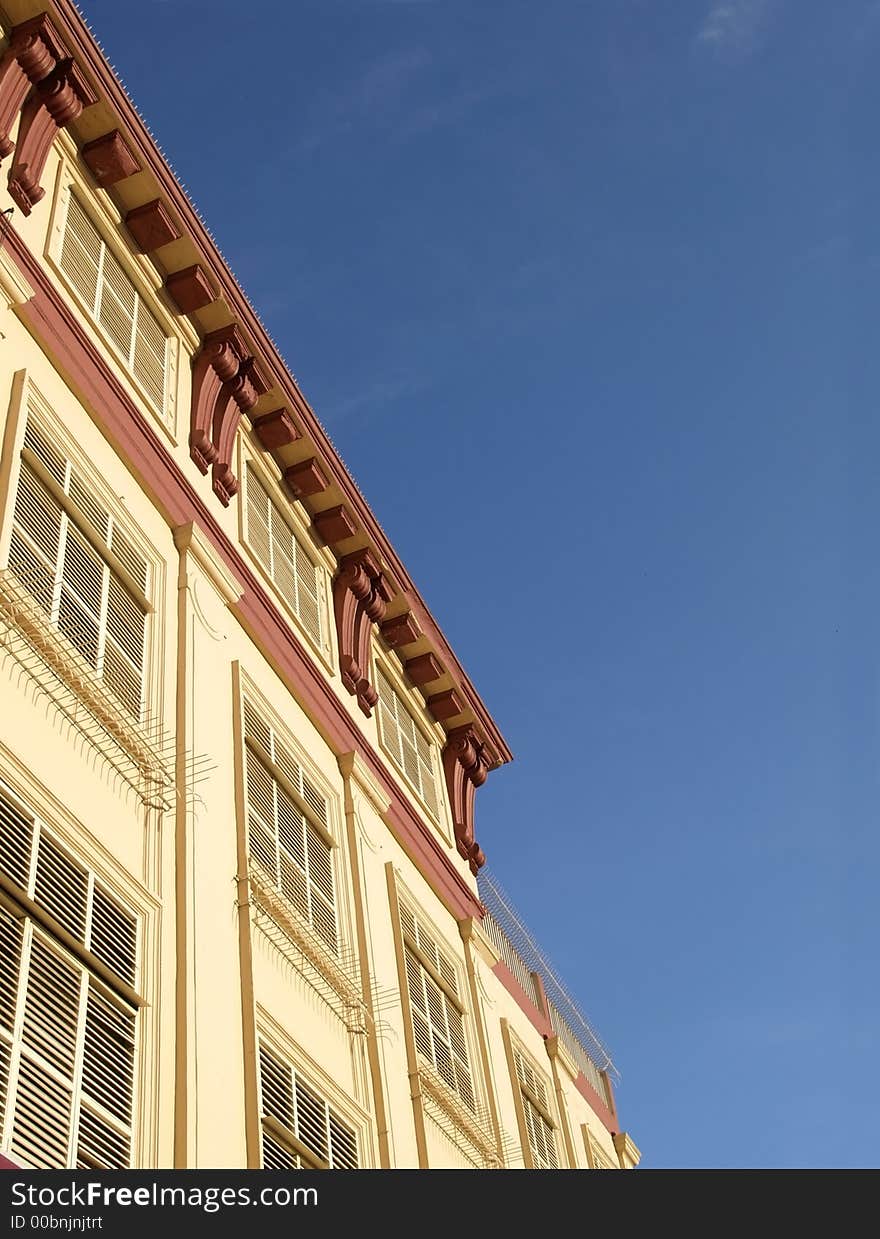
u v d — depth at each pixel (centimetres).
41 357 1755
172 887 1588
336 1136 1764
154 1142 1345
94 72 1966
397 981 2178
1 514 1530
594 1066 3369
